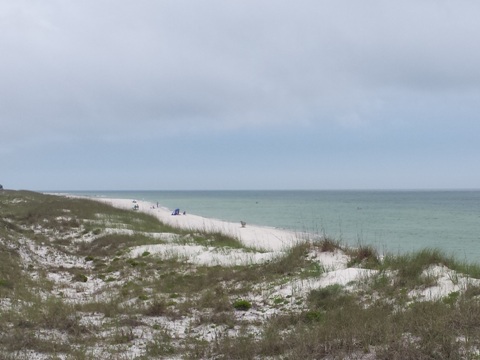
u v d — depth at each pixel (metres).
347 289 9.38
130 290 11.10
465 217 49.59
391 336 5.84
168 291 10.98
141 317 8.55
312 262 12.09
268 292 10.03
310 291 9.41
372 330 6.20
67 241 19.23
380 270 10.30
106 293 10.84
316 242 13.89
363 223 40.81
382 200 119.62
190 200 120.06
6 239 15.85
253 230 29.72
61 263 15.17
